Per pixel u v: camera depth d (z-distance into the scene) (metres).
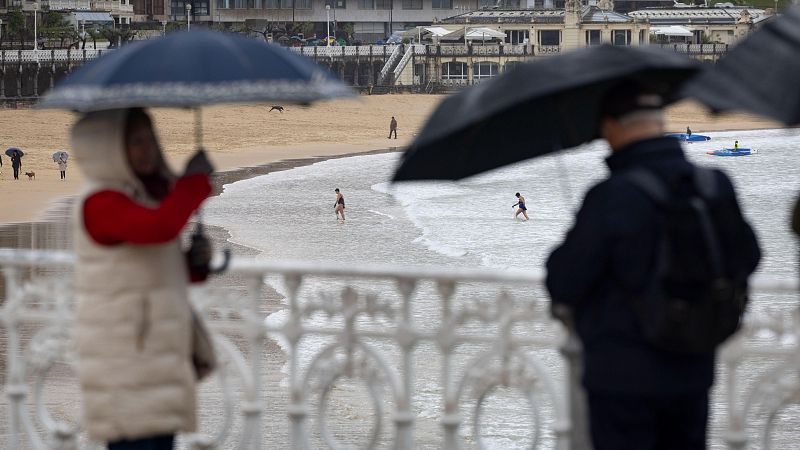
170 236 12.00
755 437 31.05
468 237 99.19
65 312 14.24
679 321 10.30
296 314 13.62
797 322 11.95
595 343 10.94
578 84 10.90
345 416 32.22
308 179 155.25
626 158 11.14
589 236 10.63
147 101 11.47
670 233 10.41
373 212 118.38
